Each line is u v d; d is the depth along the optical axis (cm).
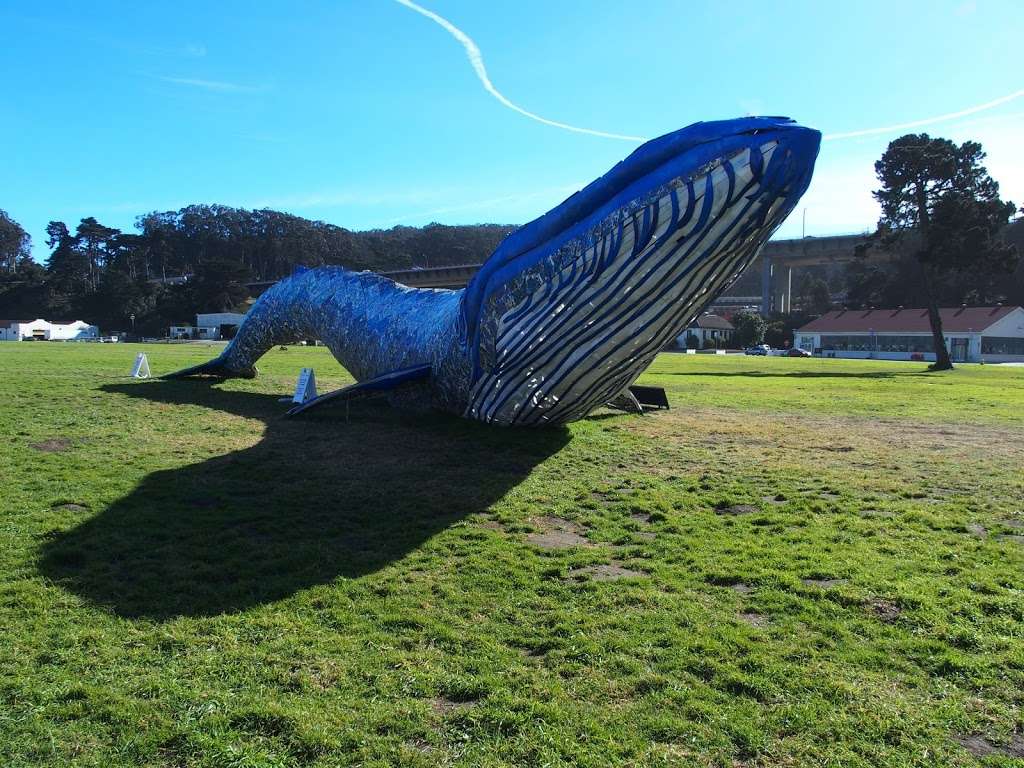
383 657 482
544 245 946
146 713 409
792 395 2209
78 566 628
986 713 430
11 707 412
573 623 539
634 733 404
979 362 6412
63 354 3578
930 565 671
